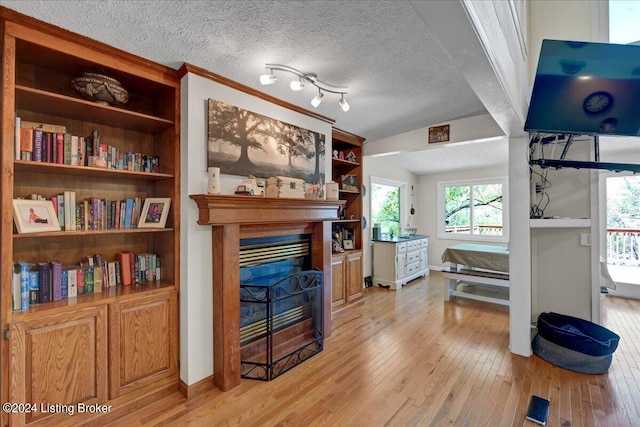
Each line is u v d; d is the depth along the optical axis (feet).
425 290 16.57
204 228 7.41
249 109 8.46
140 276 7.39
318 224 10.40
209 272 7.49
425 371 8.07
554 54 6.75
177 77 7.26
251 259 8.70
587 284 9.67
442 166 20.43
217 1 5.12
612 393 7.05
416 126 12.93
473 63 4.94
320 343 9.39
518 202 9.02
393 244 16.83
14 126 5.27
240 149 8.14
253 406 6.68
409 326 11.27
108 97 6.37
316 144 10.85
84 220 6.46
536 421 6.08
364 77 8.41
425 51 7.26
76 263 6.82
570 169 9.86
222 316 7.30
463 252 14.47
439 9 3.65
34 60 6.00
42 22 5.32
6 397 5.06
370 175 18.03
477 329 10.94
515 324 9.06
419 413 6.40
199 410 6.55
